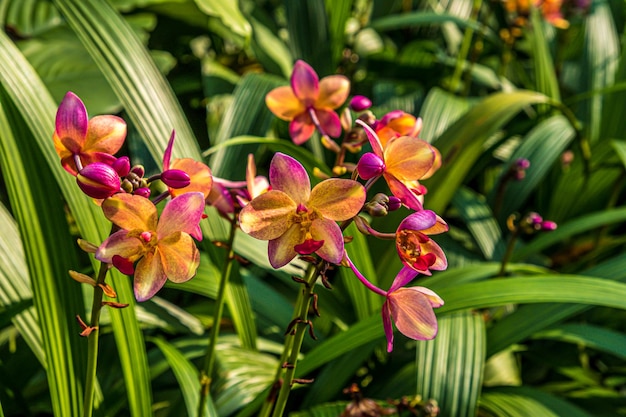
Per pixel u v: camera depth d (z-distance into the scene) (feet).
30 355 2.10
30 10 3.02
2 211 1.96
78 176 1.28
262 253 2.26
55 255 1.68
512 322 2.12
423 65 3.85
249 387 2.03
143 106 1.91
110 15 1.93
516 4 3.51
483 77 3.77
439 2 4.41
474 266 2.29
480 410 2.11
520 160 2.76
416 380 2.10
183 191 1.44
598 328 2.12
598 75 3.61
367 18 4.17
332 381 2.12
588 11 3.73
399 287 1.38
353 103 1.69
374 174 1.37
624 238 2.99
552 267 3.15
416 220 1.33
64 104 1.33
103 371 2.08
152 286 1.33
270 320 2.25
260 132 2.64
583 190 3.21
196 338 2.19
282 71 3.33
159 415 2.08
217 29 3.37
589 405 2.24
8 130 1.65
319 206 1.34
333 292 2.42
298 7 3.37
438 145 2.57
